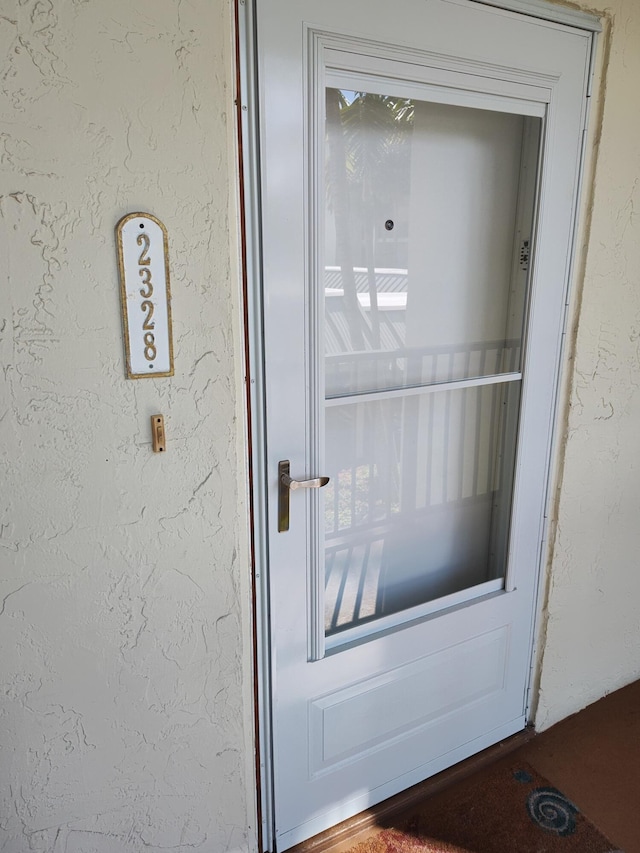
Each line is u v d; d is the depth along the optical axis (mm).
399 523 1633
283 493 1321
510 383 1644
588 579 1896
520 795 1710
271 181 1161
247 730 1391
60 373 1032
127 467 1117
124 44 962
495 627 1757
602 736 1931
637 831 1604
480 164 1492
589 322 1646
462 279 1546
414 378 1538
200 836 1391
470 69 1314
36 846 1222
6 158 929
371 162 1351
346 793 1612
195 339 1123
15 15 890
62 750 1190
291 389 1287
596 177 1545
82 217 993
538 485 1712
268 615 1372
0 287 965
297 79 1140
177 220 1062
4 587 1071
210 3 1006
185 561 1211
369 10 1168
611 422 1783
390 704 1618
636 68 1524
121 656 1197
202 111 1041
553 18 1377
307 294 1257
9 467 1030
